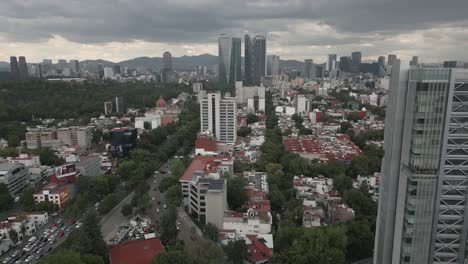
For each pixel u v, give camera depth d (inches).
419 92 5792.3
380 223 7071.9
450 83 5669.3
